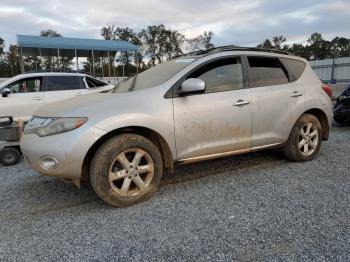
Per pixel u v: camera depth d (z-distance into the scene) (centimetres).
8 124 559
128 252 257
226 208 333
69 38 1786
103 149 329
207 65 401
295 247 256
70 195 389
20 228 306
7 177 481
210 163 499
